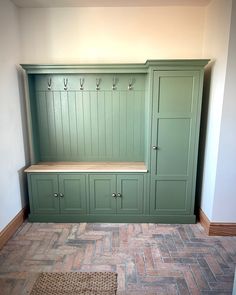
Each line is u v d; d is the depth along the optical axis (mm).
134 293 1656
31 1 2465
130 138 2881
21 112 2715
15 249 2164
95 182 2605
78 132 2877
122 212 2664
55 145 2912
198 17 2613
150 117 2428
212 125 2371
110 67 2480
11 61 2471
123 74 2721
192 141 2469
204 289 1692
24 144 2789
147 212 2654
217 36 2262
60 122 2854
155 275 1826
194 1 2445
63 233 2441
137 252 2111
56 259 2018
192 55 2693
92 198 2643
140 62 2727
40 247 2191
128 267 1916
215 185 2299
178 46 2682
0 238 2172
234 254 2082
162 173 2557
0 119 2230
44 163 2877
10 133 2434
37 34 2686
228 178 2275
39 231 2484
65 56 2730
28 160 2904
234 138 2191
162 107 2404
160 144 2490
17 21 2615
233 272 1857
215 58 2309
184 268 1902
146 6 2592
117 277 1805
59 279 1788
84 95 2785
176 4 2535
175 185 2582
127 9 2613
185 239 2322
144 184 2588
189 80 2340
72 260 2004
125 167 2658
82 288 1701
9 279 1791
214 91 2326
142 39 2676
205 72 2562
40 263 1967
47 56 2732
